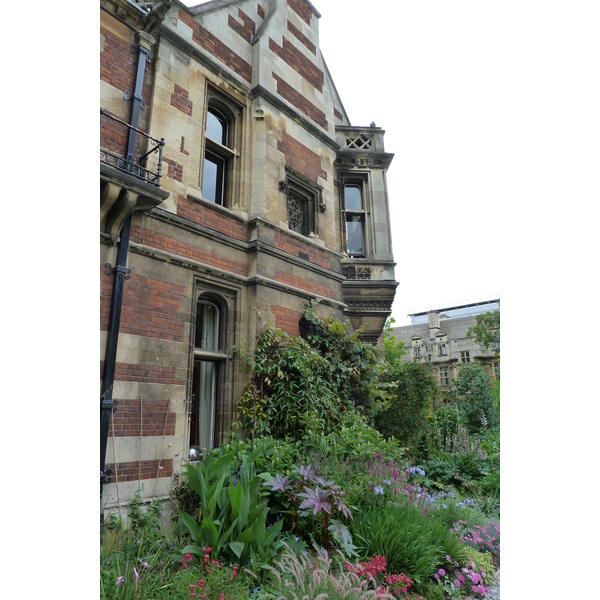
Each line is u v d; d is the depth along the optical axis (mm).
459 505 5184
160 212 5039
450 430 9086
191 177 5586
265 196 6402
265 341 5727
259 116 6656
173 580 2959
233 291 5902
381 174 9172
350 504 4125
